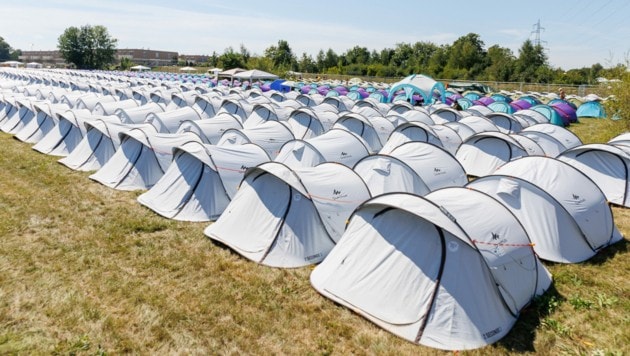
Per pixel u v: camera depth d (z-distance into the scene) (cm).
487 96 3369
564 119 2359
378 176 930
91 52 9600
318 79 6456
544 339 520
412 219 573
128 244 739
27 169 1150
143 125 1247
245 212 769
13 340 481
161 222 840
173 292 600
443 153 1042
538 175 821
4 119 1789
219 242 760
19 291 577
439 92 3183
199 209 884
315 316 560
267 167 758
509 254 559
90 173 1142
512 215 606
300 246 712
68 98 2055
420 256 552
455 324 513
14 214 832
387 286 560
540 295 610
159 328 520
